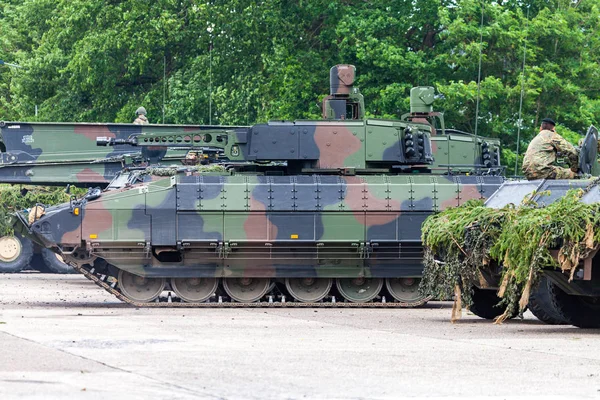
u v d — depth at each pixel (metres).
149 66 94.00
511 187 37.41
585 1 80.06
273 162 46.91
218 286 45.56
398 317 39.06
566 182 35.41
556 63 76.56
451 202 44.78
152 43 86.94
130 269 43.94
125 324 34.22
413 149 46.16
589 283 33.50
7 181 59.97
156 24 86.00
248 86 84.75
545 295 36.41
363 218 44.41
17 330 31.45
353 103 50.62
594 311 35.09
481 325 35.75
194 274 44.19
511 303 33.28
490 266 35.28
